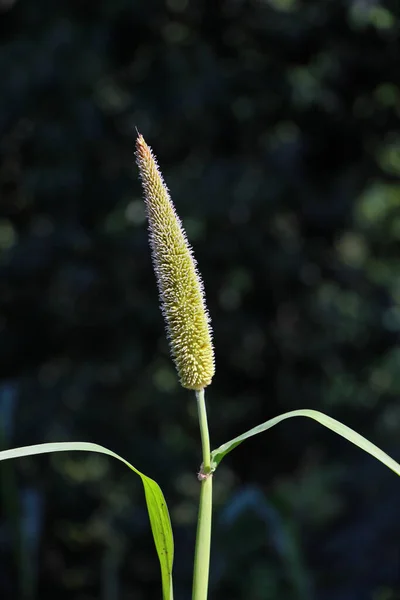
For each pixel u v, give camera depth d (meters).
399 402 13.96
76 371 14.02
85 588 12.64
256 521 9.52
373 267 14.94
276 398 14.97
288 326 14.84
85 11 14.30
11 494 5.27
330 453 14.57
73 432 13.52
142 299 14.18
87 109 13.52
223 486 15.09
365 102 14.41
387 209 14.69
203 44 14.31
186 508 13.67
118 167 14.21
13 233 14.41
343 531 8.98
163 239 2.64
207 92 13.87
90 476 13.48
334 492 9.77
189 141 14.38
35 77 13.34
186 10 14.52
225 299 14.81
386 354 14.71
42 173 13.76
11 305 14.26
